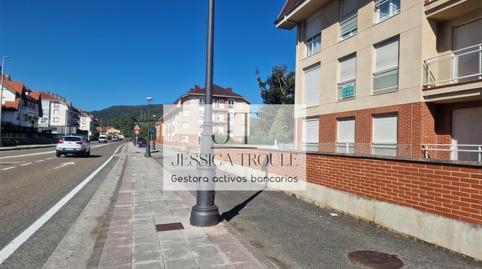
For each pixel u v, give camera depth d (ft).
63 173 45.32
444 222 15.89
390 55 41.52
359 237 18.01
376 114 43.06
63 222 20.15
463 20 35.83
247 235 18.42
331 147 50.96
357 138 45.80
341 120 49.93
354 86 47.19
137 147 170.81
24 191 30.35
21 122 203.00
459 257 14.94
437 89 35.22
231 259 13.83
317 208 25.31
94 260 14.08
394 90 40.34
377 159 20.27
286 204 26.89
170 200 26.58
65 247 15.72
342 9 50.52
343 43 49.42
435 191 16.42
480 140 33.88
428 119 36.88
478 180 14.43
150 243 15.74
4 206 24.06
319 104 54.65
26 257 14.39
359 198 21.79
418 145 36.76
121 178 40.98
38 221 20.22
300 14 57.98
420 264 14.20
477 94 32.01
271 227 19.99
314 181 27.14
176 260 13.65
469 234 14.74
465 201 14.96
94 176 43.06
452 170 15.60
